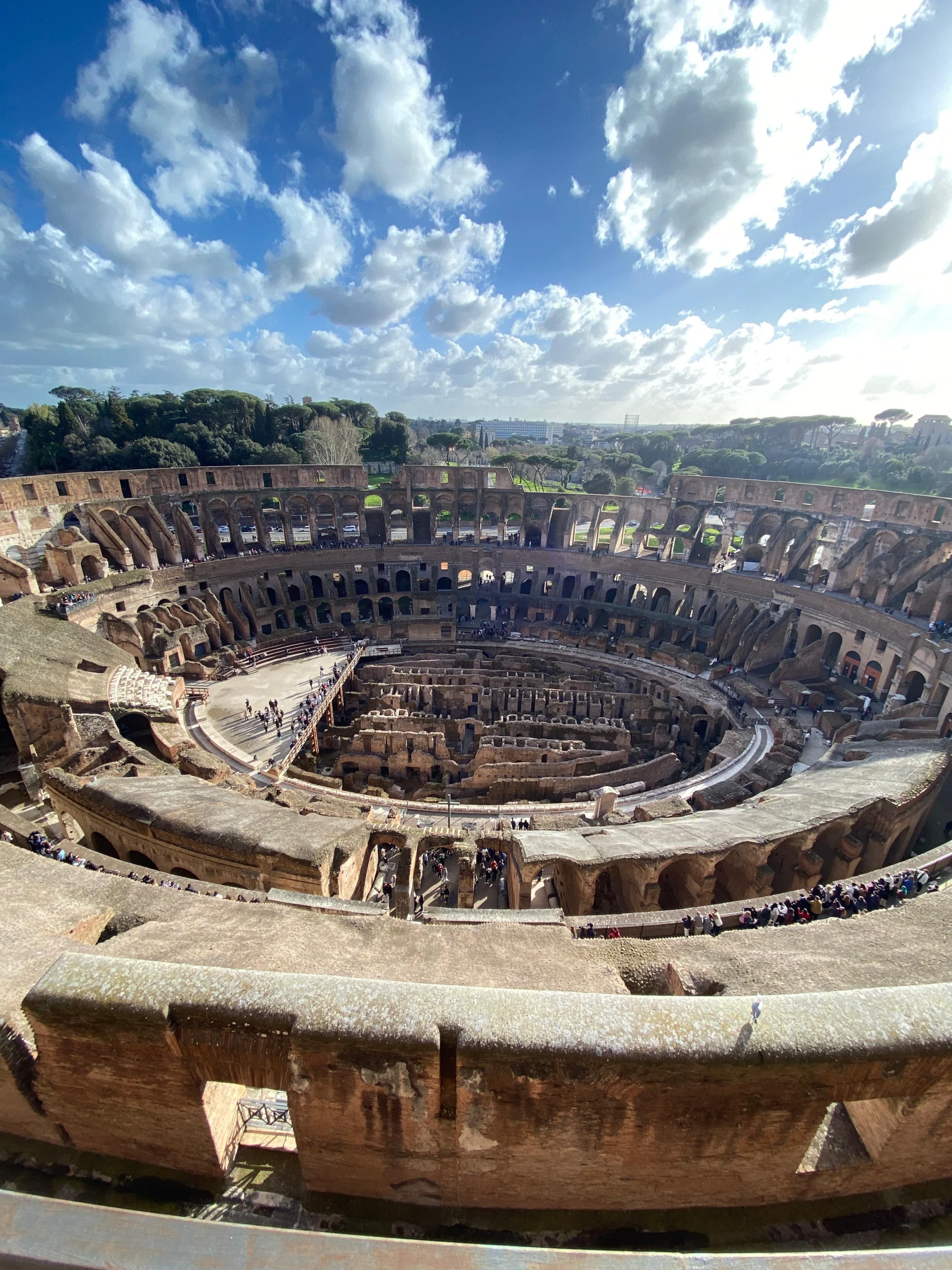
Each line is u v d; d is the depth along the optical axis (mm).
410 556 73188
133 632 52219
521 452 187125
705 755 47094
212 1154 10539
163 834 25391
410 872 25438
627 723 48531
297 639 63281
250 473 70938
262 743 43750
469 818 33469
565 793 38531
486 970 14031
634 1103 9227
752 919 20891
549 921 20422
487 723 47969
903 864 23141
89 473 61000
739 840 24453
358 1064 9117
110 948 13461
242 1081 9766
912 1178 10750
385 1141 9852
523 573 74375
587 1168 10039
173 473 66875
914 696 44844
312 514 74188
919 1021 9414
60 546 54906
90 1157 11055
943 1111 9812
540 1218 10430
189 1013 9438
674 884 26859
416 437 186250
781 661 55938
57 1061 10047
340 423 122500
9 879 18062
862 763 32094
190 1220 3982
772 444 171500
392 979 13188
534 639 67188
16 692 34312
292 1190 10695
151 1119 10383
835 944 16406
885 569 52094
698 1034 9141
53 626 46688
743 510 66938
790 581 59469
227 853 24094
